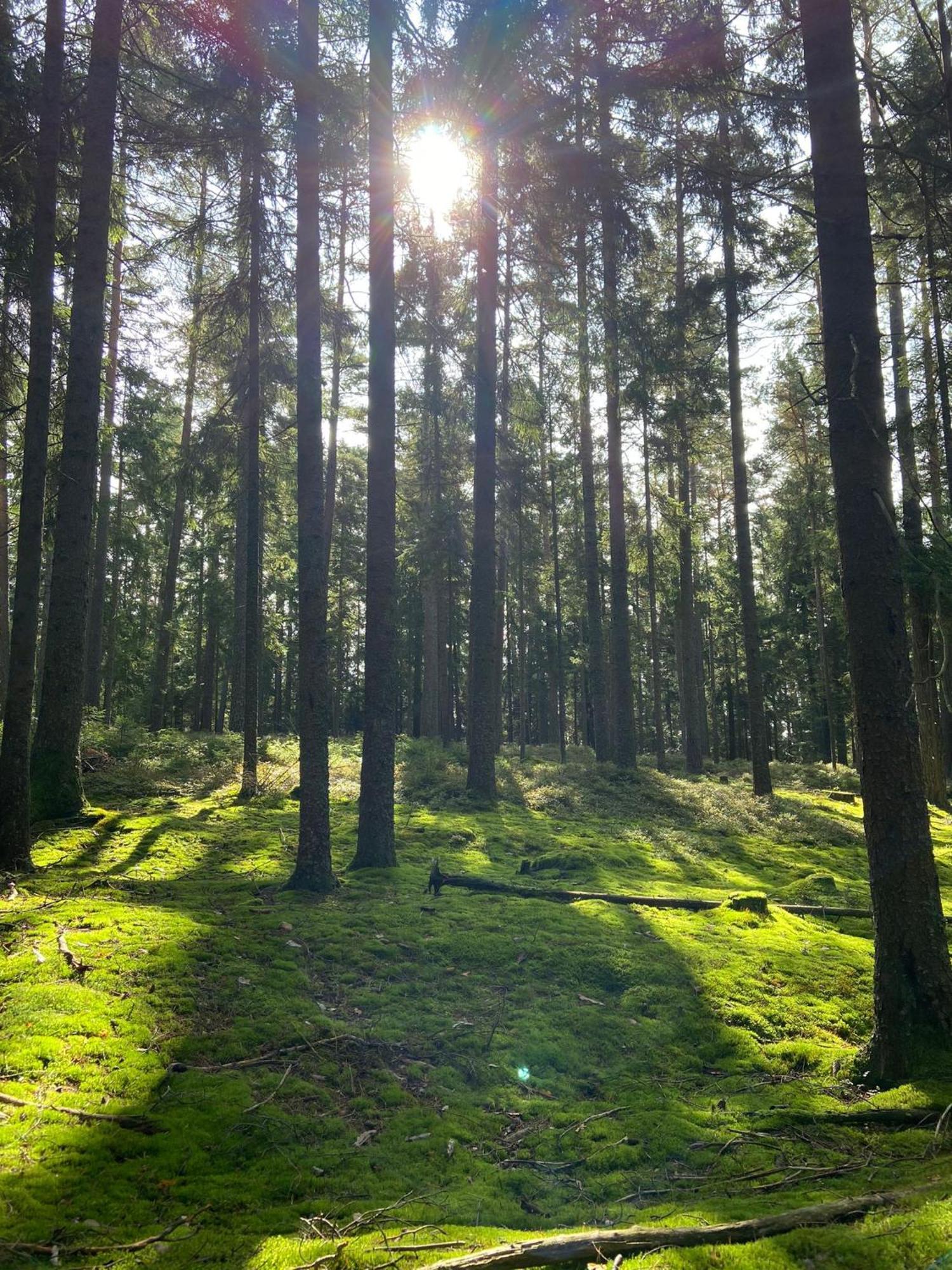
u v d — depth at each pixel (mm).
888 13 10430
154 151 11062
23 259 10820
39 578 8273
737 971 6992
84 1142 3729
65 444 10055
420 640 38656
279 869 9148
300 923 7215
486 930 7543
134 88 11336
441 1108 4738
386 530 10078
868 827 5512
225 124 10633
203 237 12195
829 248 5910
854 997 6773
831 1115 4645
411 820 12586
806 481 26812
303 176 9141
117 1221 3244
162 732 19547
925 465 16938
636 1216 3621
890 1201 3340
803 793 20672
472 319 16062
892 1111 4555
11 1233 3031
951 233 7523
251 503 14117
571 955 7000
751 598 18031
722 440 23609
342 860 10016
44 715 10312
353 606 47062
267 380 14719
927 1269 2629
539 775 17906
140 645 29094
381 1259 3012
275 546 27266
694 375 13594
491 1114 4773
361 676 50656
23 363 12164
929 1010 5133
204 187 12539
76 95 10078
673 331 12953
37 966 5418
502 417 16656
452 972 6648
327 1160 3986
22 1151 3598
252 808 12898
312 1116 4387
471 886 8938
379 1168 4004
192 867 8930
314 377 9086
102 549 21453
